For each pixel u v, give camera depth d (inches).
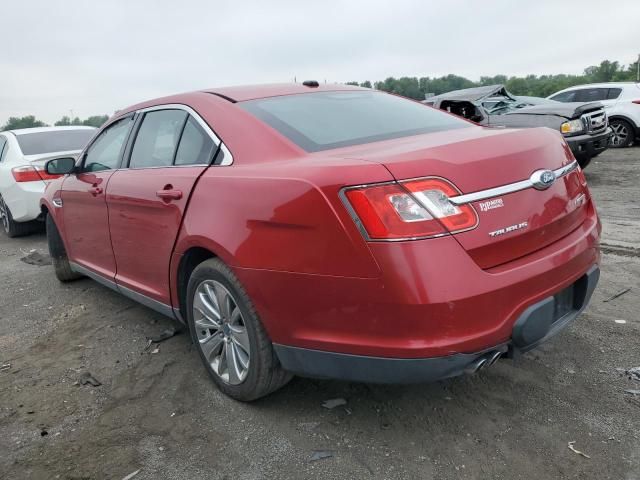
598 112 315.9
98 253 159.2
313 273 87.0
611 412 100.1
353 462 92.4
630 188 306.3
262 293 94.8
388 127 116.3
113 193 140.5
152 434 104.0
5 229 339.6
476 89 441.1
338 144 105.1
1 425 110.4
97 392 121.6
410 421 102.2
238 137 110.0
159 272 127.1
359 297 83.2
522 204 89.7
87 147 171.3
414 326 80.2
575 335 129.9
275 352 99.7
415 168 82.1
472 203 83.7
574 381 111.0
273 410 108.9
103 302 181.5
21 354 145.1
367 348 84.4
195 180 111.0
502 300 83.7
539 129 105.9
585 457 89.2
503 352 87.1
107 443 102.2
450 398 108.4
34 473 94.8
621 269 172.2
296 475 90.2
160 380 124.8
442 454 92.6
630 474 84.8
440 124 123.3
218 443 99.9
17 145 295.3
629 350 121.4
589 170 377.1
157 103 139.8
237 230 98.0
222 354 113.2
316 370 93.3
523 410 102.8
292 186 89.5
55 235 195.5
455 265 80.4
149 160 135.3
